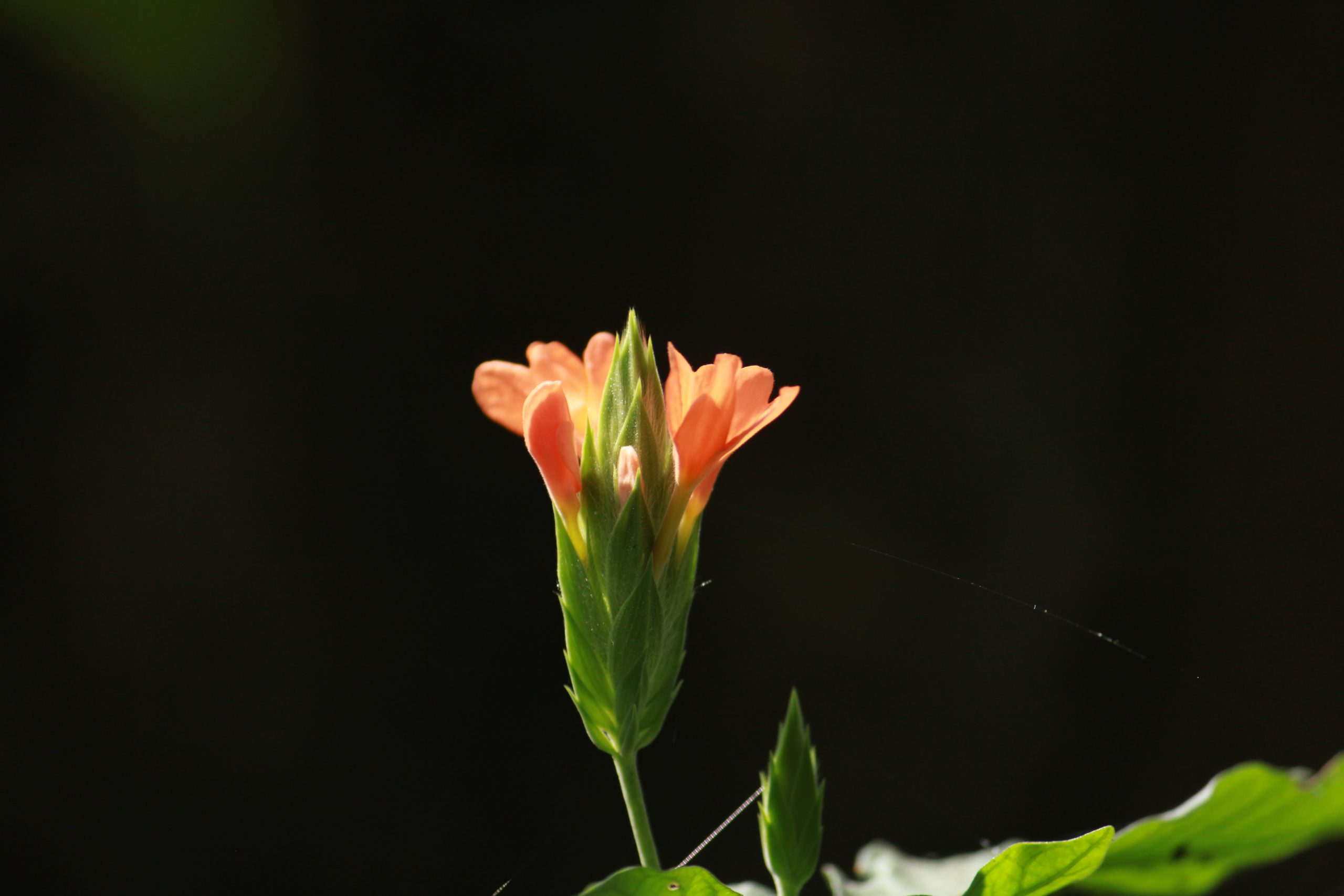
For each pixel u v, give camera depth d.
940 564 1.71
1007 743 1.10
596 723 0.79
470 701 1.59
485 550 1.71
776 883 0.81
